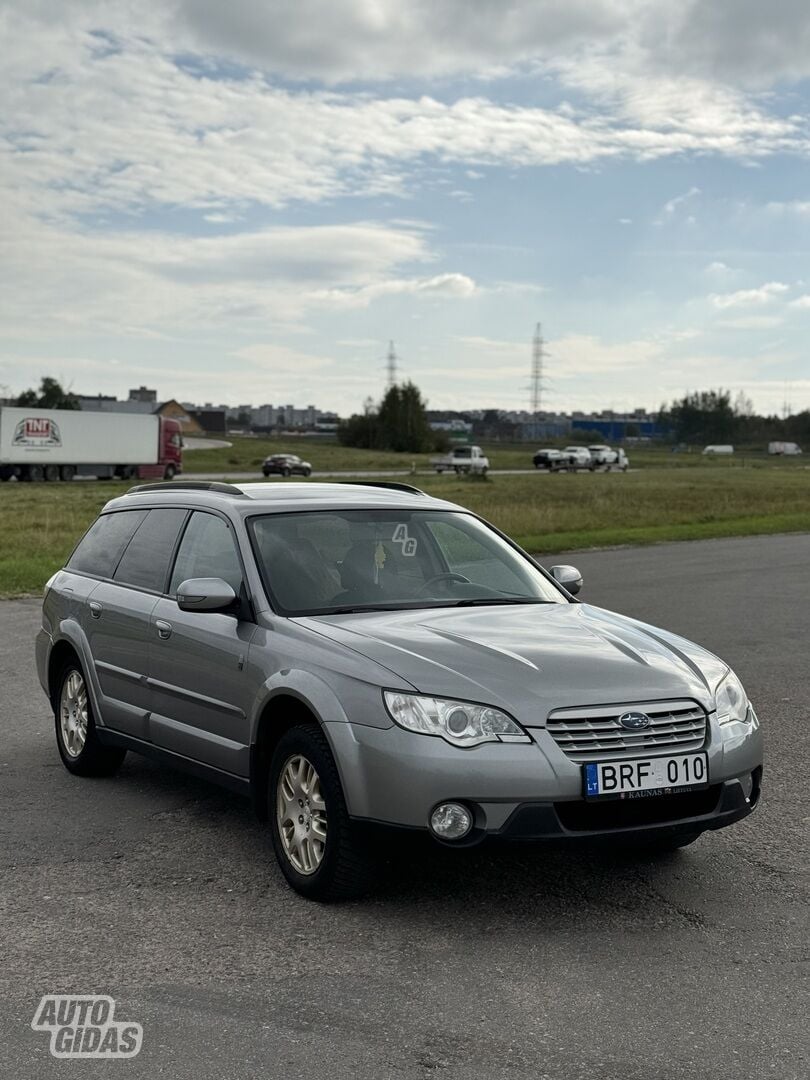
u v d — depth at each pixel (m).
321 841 4.79
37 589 16.64
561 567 6.46
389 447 160.25
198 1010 3.81
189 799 6.43
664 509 38.16
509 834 4.39
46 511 37.28
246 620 5.44
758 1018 3.72
